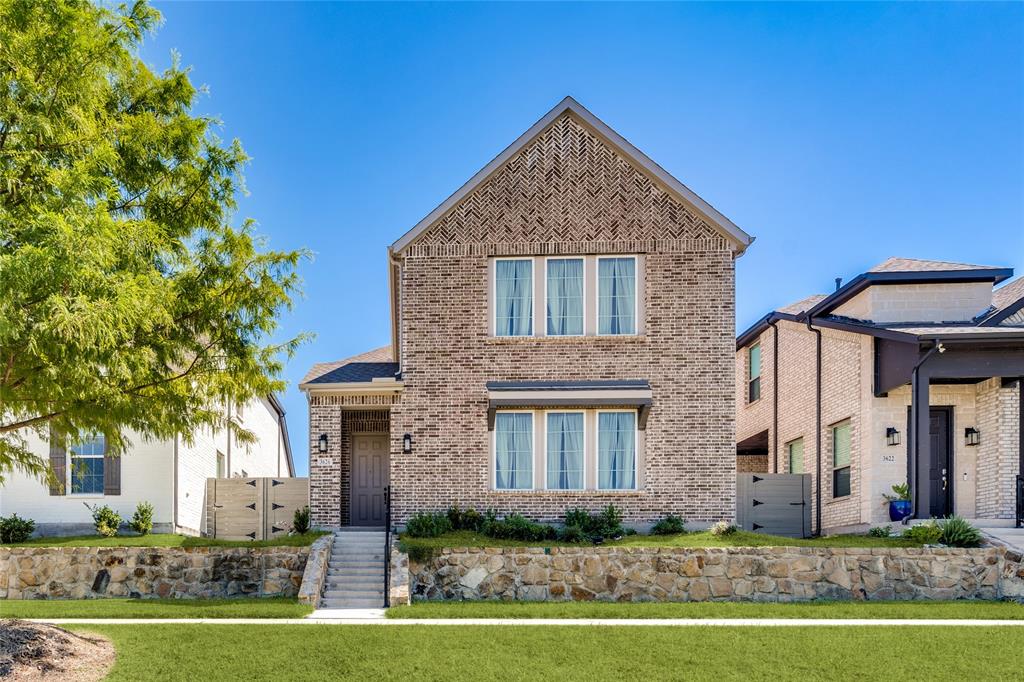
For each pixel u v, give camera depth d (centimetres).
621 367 1978
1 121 1055
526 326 2014
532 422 1983
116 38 1194
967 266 2158
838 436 2241
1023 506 1845
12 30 1034
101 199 1073
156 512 2180
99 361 1045
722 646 1230
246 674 1095
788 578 1670
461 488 1958
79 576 1786
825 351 2292
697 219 2011
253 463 3178
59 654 1116
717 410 1958
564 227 2017
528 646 1225
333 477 2023
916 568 1670
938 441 2025
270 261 1279
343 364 2341
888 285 2108
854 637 1279
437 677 1095
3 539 2025
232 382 1320
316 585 1611
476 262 2019
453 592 1691
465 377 1992
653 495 1941
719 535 1834
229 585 1772
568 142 2041
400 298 2158
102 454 2194
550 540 1811
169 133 1291
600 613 1472
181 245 1291
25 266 915
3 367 1080
